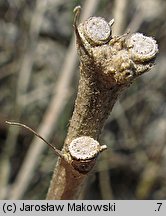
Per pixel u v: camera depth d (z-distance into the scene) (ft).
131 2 0.59
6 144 0.59
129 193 0.65
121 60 0.19
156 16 0.60
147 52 0.19
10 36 0.63
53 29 0.68
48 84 0.64
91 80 0.20
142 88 0.63
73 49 0.44
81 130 0.21
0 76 0.61
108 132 0.64
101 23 0.20
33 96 0.61
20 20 0.61
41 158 0.53
